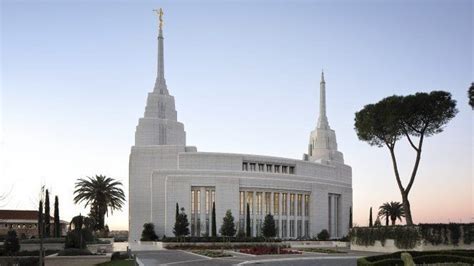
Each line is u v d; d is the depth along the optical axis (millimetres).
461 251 38281
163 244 81375
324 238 103438
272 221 98000
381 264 31984
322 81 140125
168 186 101500
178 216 92000
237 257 54812
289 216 110312
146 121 110188
